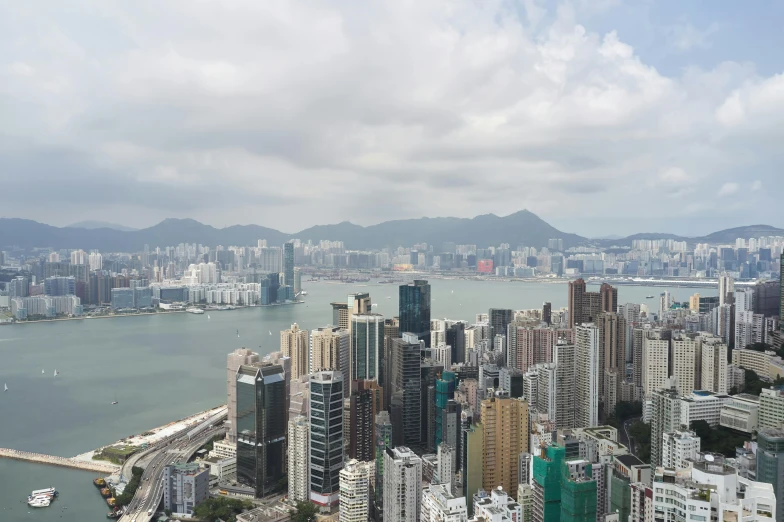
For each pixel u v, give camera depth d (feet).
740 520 458.91
